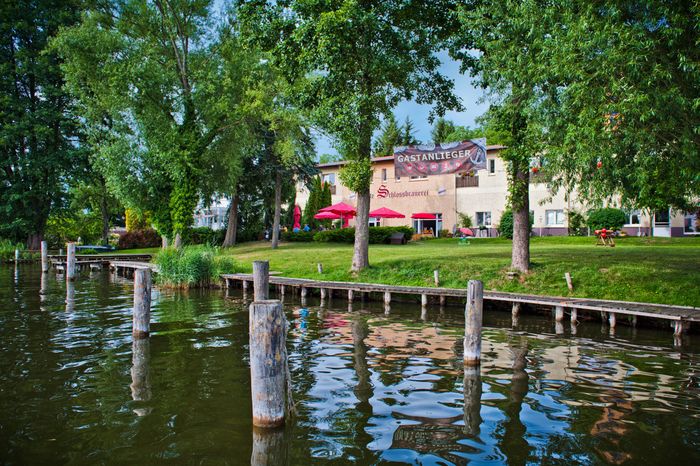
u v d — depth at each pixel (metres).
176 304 15.17
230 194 32.25
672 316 10.73
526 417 5.68
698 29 8.58
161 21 24.55
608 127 9.99
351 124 16.17
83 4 25.20
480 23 13.25
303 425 5.40
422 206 38.25
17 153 35.09
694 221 29.66
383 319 12.70
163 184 25.41
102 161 24.48
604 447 4.86
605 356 8.73
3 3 31.97
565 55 10.09
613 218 29.20
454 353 8.87
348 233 33.84
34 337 10.02
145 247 44.44
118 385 6.84
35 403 6.09
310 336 10.39
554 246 23.88
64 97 34.66
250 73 23.97
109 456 4.66
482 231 34.88
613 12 9.16
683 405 6.10
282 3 16.77
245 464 4.50
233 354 8.65
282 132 25.20
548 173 12.66
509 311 14.16
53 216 38.72
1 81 32.72
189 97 24.12
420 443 4.95
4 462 4.54
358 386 6.82
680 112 8.91
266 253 26.41
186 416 5.67
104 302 15.35
